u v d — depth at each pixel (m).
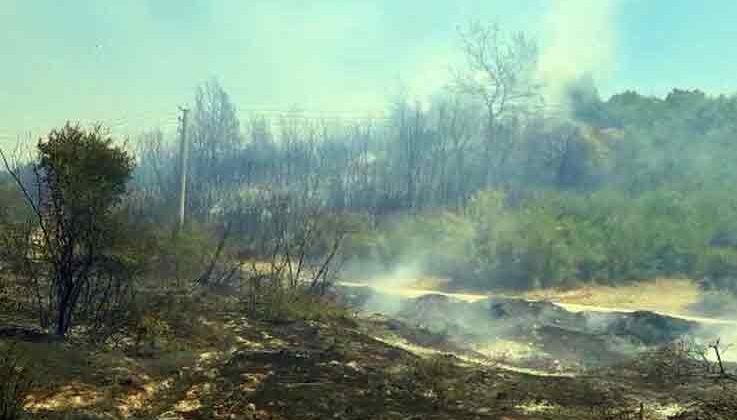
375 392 8.88
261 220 32.53
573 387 10.05
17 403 6.73
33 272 11.18
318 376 9.51
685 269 28.55
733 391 9.88
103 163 10.55
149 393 8.36
